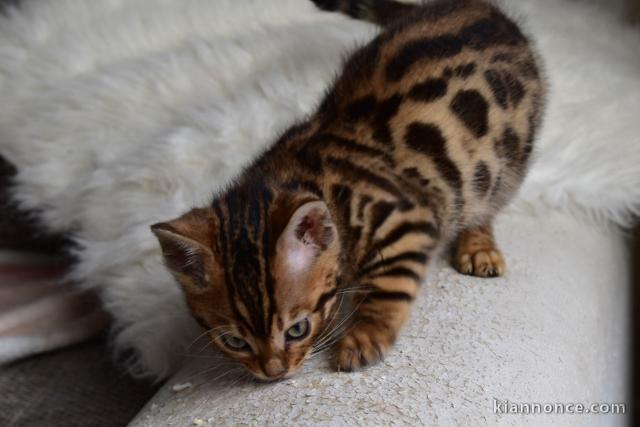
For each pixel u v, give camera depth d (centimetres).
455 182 61
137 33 80
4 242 83
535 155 69
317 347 52
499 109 63
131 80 74
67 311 75
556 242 66
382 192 56
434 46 63
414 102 60
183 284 52
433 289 59
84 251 68
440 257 63
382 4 78
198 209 53
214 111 69
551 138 72
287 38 76
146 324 63
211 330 52
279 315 50
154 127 71
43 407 68
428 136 60
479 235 64
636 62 85
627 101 77
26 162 75
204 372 54
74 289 76
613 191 69
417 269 56
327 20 83
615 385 60
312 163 57
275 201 52
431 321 55
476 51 64
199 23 81
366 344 52
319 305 52
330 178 56
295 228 50
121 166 68
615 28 96
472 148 62
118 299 64
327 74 71
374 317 54
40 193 74
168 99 73
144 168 67
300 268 50
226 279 50
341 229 55
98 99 73
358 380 50
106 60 79
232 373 53
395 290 55
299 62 73
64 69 78
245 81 73
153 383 65
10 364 72
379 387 49
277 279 50
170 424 49
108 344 71
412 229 56
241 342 51
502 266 61
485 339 53
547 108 72
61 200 73
